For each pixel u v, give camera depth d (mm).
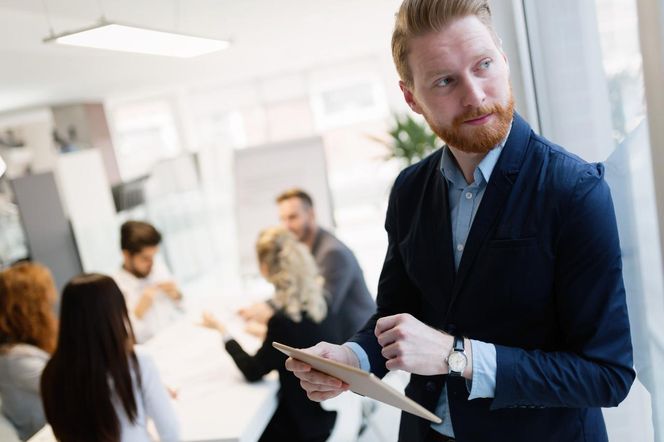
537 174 765
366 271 5191
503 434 851
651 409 953
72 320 1413
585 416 853
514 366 734
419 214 922
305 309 1938
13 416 2072
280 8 3486
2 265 4730
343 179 7879
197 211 6156
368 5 3895
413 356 736
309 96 7855
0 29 2783
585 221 719
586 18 1000
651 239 818
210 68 5836
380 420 2613
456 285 830
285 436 1908
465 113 736
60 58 3787
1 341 2057
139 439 1510
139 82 6027
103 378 1427
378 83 7578
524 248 761
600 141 1028
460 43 711
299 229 3279
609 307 726
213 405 1858
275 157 5199
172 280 3205
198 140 8328
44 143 8633
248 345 2414
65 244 4844
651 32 642
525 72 1181
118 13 2863
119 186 5250
